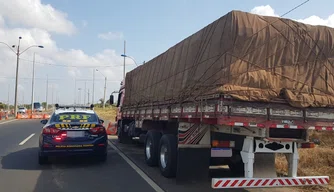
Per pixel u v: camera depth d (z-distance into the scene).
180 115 7.10
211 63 6.02
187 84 6.96
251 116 5.44
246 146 5.87
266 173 5.88
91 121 9.48
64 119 9.32
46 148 8.73
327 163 9.27
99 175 7.91
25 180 7.30
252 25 5.84
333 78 6.36
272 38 5.96
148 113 9.87
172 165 7.42
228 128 6.27
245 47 5.75
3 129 21.20
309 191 6.66
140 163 9.63
